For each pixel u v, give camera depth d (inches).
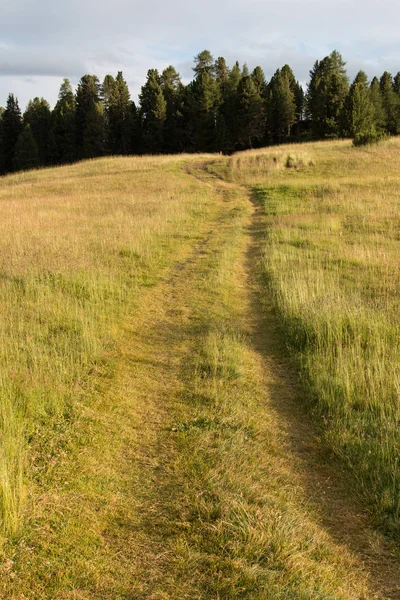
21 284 368.8
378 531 150.9
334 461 185.8
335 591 127.3
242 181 1074.7
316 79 2758.4
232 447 188.7
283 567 132.1
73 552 137.9
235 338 302.0
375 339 280.2
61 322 300.7
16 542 139.1
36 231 550.9
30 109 3034.0
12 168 2743.6
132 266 456.8
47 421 201.5
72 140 2615.7
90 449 186.9
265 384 253.0
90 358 262.7
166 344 298.7
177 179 1085.8
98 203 804.6
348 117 1995.6
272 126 2549.2
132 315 343.9
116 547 141.3
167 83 2780.5
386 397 220.1
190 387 242.4
